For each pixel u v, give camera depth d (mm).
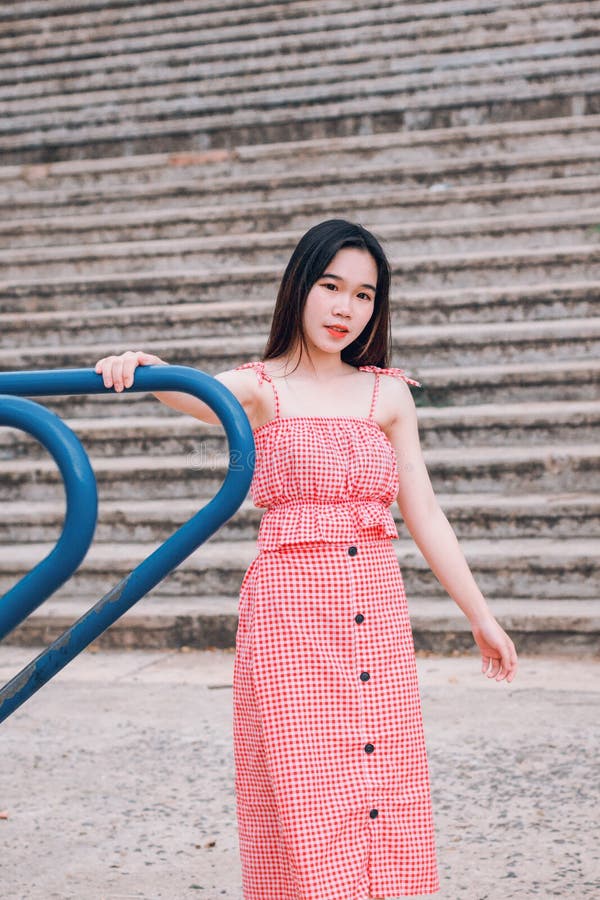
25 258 8852
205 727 4188
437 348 7094
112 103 10633
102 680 4922
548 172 8664
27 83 11047
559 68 9562
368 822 2107
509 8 9992
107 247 8734
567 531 5777
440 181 8852
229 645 5457
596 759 3666
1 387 1866
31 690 1722
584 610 5145
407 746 2162
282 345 2324
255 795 2168
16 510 6406
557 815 3238
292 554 2148
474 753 3764
